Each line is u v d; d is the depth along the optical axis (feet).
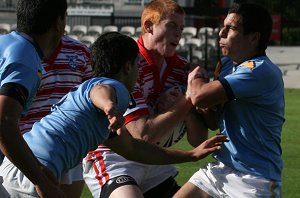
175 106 40.96
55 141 33.30
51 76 43.75
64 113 33.81
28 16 32.89
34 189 33.30
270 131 39.37
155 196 44.14
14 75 31.19
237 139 39.47
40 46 33.30
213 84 38.81
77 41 45.93
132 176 42.11
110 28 239.91
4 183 34.09
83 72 45.75
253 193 39.06
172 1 43.86
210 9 259.39
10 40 32.53
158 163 37.96
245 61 39.55
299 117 122.11
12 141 30.35
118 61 36.17
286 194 67.05
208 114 42.14
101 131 33.88
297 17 392.27
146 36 44.06
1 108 30.55
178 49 200.64
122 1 294.05
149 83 43.68
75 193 44.73
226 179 39.75
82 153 33.94
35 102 43.24
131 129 41.04
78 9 277.64
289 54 288.10
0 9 279.49
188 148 88.17
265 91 38.70
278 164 39.99
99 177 41.96
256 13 39.09
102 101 32.04
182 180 70.95
